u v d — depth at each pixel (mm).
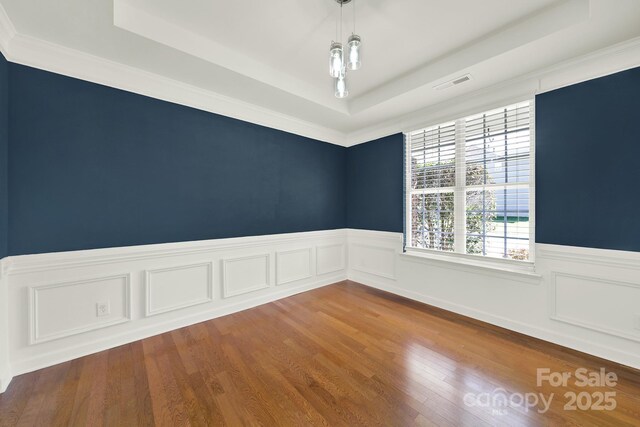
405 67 2668
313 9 1906
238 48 2404
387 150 3883
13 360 1946
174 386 1850
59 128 2127
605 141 2131
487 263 2875
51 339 2082
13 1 1604
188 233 2816
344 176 4516
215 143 3000
